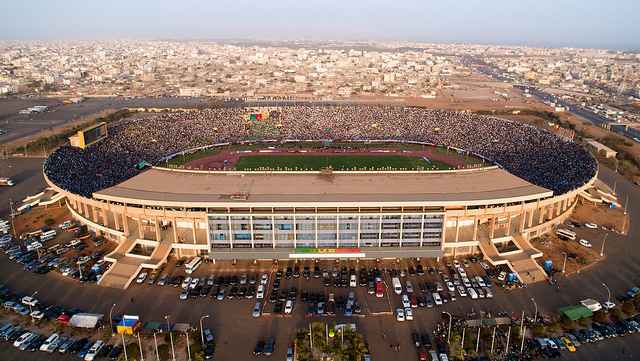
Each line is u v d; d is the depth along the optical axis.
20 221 175.75
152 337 108.50
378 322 114.06
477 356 102.19
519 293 125.69
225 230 140.25
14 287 128.62
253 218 138.88
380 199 139.88
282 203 136.25
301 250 140.00
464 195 144.12
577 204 194.62
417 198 141.25
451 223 155.12
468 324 110.88
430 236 142.62
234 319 115.06
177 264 141.50
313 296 123.31
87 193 163.38
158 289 128.12
